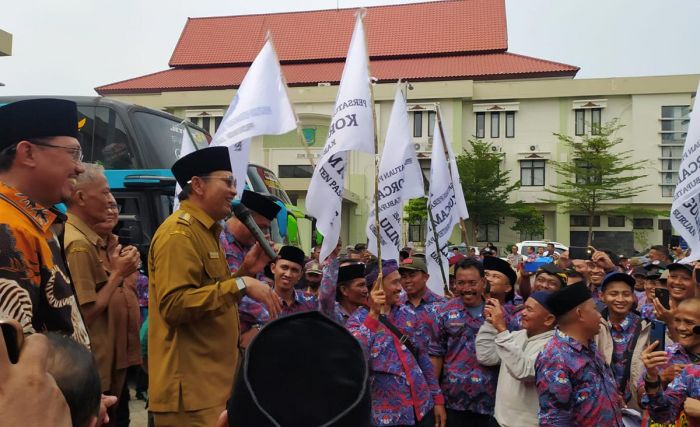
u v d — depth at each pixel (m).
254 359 1.15
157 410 3.51
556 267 6.07
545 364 3.93
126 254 4.04
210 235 3.75
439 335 5.37
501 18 43.91
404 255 9.05
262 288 3.45
